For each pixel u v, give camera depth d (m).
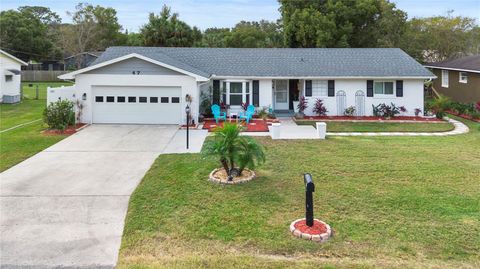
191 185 10.77
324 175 11.74
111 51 26.41
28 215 8.87
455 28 41.72
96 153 14.91
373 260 6.60
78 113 21.25
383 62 25.53
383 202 9.45
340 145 16.34
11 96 31.56
